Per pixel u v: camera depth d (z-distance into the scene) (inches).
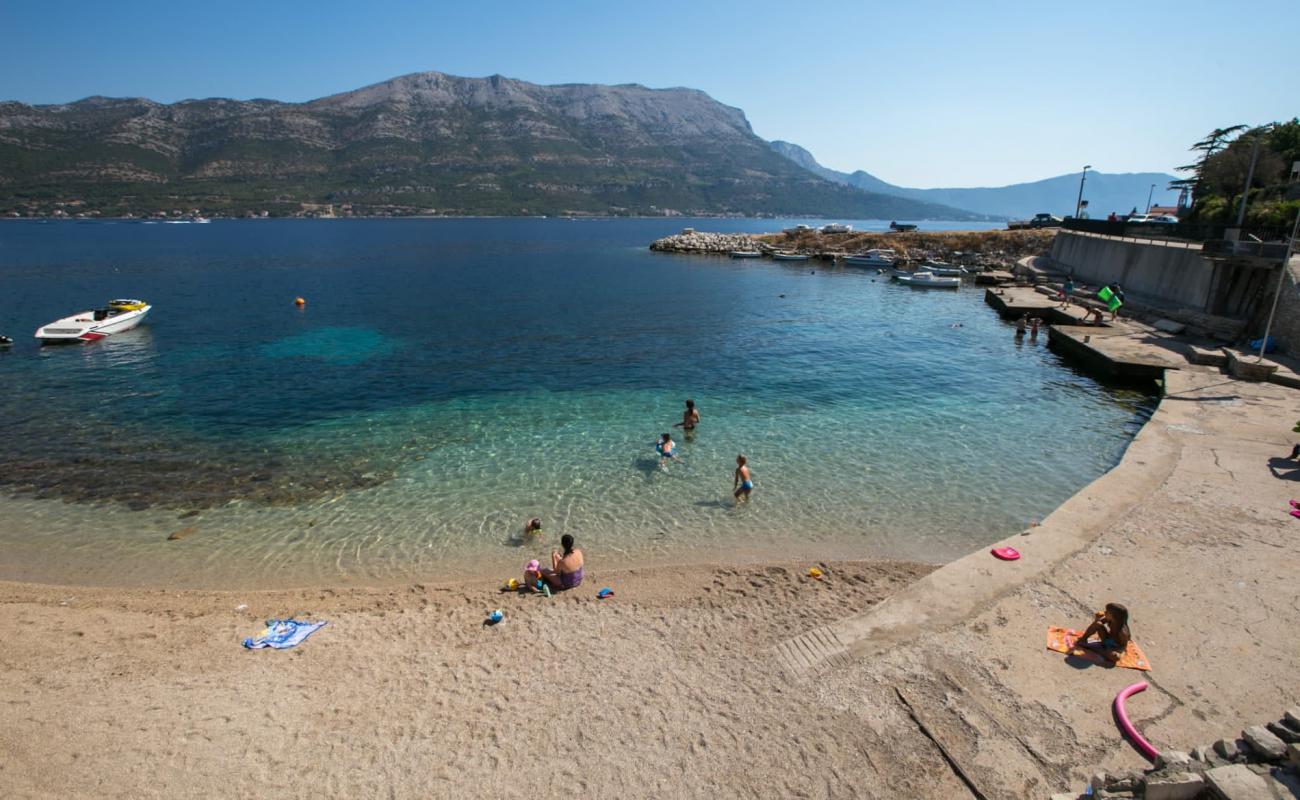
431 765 340.2
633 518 656.4
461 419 959.6
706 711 375.2
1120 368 1125.7
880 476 751.1
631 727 364.5
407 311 1979.6
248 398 1067.3
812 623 461.1
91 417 968.3
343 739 360.2
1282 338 1106.1
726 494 708.0
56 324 1503.4
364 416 976.3
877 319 1840.6
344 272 3083.2
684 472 764.6
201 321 1781.5
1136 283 1724.9
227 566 572.4
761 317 1883.6
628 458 807.7
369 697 395.9
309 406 1026.7
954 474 756.6
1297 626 417.1
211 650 446.3
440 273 3075.8
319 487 732.0
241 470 778.8
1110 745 328.2
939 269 2746.1
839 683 389.4
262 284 2605.8
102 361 1320.1
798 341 1539.1
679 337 1592.0
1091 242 2124.8
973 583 481.4
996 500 691.4
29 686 405.1
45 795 320.5
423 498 702.5
